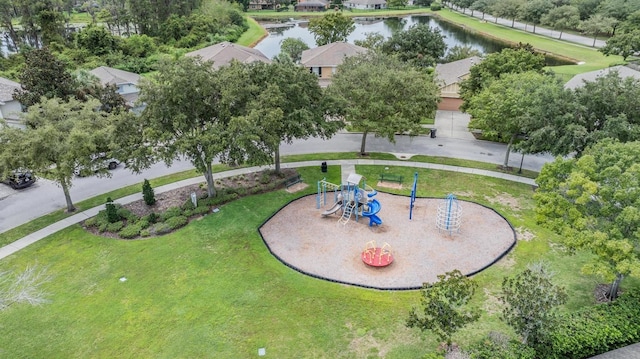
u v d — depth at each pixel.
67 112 27.27
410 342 17.00
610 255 16.48
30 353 16.97
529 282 15.62
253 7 147.50
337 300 19.42
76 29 94.31
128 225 25.84
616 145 19.56
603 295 19.33
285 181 30.88
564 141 26.38
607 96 26.42
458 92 45.41
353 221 26.36
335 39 70.56
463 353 15.88
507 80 32.88
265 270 21.66
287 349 16.81
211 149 24.66
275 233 25.09
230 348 16.92
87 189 31.70
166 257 22.88
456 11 140.88
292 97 29.12
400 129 32.16
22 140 24.55
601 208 17.80
